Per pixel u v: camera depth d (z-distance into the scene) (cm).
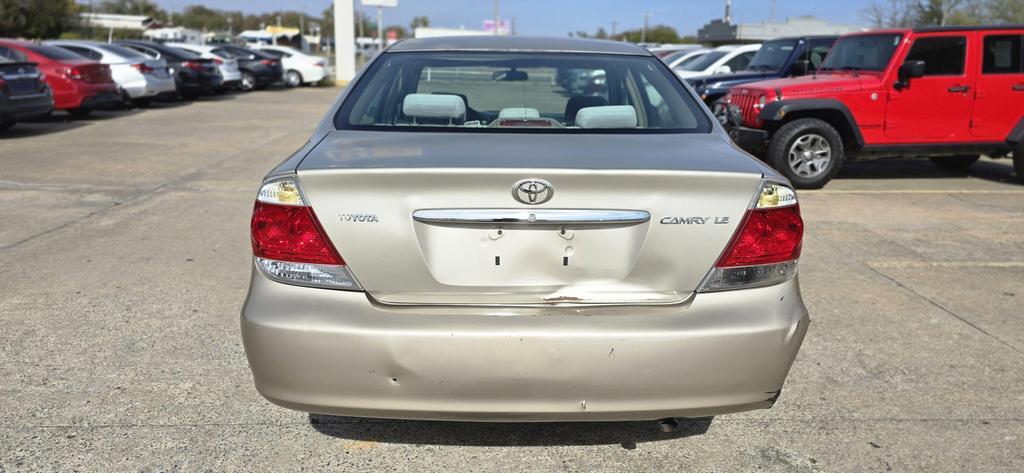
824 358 379
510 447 294
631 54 361
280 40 6894
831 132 832
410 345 230
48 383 339
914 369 367
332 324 231
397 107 313
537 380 232
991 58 852
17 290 462
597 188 232
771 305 242
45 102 1262
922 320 434
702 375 235
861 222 682
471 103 325
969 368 369
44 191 771
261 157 1023
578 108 328
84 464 276
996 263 552
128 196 753
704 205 238
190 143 1163
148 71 1745
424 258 234
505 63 339
